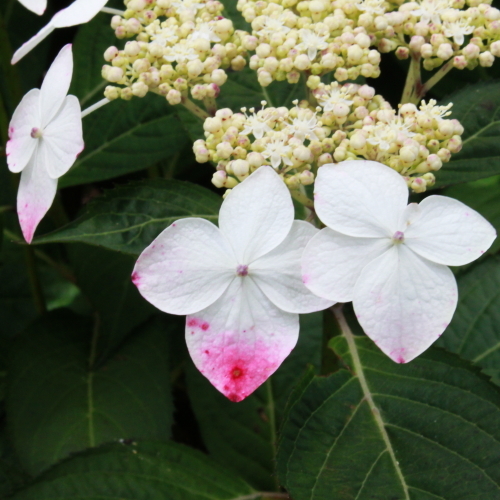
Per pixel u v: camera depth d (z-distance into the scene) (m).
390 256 0.25
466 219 0.25
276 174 0.25
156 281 0.25
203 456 0.31
